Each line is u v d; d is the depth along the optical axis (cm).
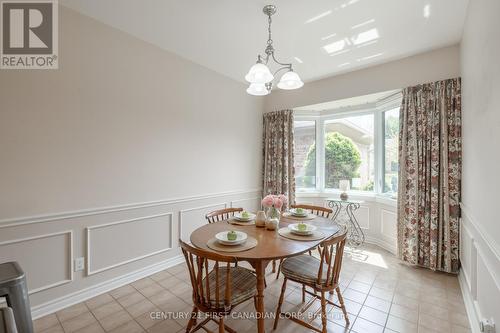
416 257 287
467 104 225
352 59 310
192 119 322
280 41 267
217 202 360
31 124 197
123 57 251
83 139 224
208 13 220
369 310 211
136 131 263
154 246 283
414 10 212
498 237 132
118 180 249
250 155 420
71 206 218
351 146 405
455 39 261
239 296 160
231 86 381
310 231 197
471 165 209
